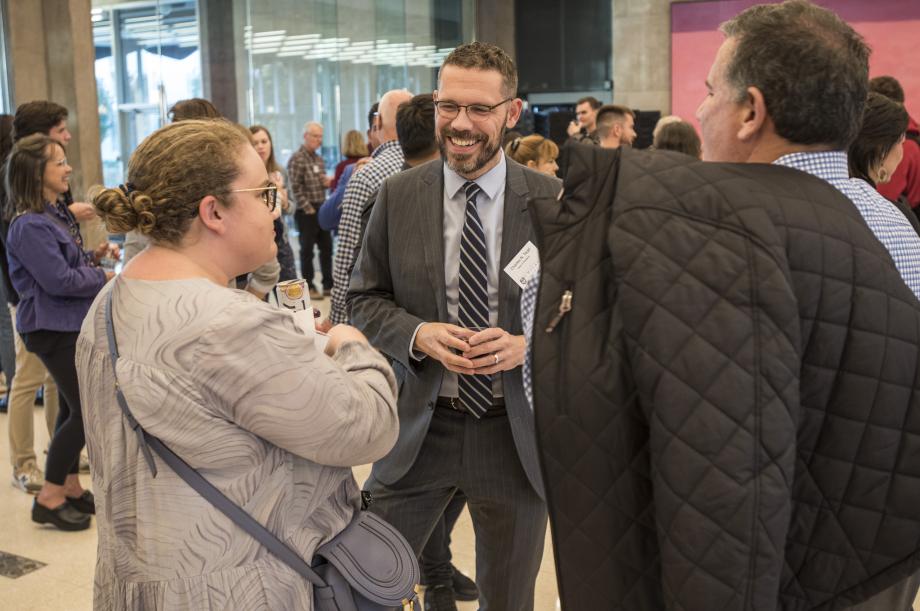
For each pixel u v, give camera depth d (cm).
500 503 209
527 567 215
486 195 205
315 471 131
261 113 932
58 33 721
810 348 110
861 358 110
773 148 121
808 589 116
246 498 124
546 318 119
